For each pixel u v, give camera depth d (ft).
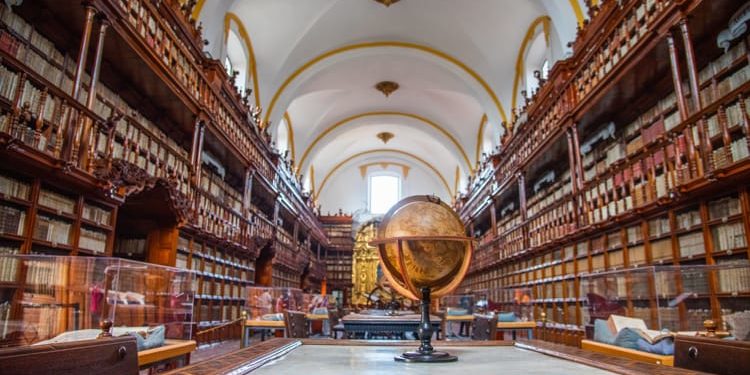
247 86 51.93
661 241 24.14
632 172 26.58
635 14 27.32
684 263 22.25
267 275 53.72
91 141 19.49
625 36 28.43
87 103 20.51
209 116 33.47
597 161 36.99
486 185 66.95
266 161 52.49
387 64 66.80
